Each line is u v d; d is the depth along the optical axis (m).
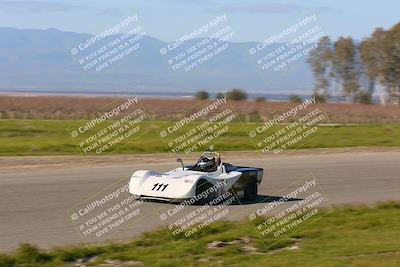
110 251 28.94
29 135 89.81
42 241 30.53
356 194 49.94
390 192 51.97
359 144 94.62
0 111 157.62
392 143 98.31
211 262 27.58
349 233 34.75
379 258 28.50
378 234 34.44
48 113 152.62
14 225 33.62
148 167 59.75
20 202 39.81
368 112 187.38
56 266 25.95
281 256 29.14
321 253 29.77
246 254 29.73
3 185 45.84
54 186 46.34
